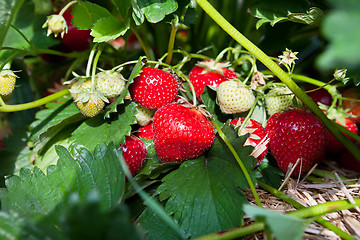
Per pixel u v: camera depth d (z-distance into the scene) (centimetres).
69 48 39
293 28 37
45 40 37
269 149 31
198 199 27
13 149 36
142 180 28
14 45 36
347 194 29
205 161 30
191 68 36
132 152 29
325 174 32
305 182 32
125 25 30
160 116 29
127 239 17
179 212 27
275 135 30
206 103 31
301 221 22
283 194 29
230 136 29
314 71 39
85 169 27
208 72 32
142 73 30
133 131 32
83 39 38
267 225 23
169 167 30
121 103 30
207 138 29
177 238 26
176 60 37
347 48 12
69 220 17
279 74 29
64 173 27
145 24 35
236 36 29
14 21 37
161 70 31
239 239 25
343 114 34
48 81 41
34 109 39
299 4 32
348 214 28
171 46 32
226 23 29
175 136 28
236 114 31
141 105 31
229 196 27
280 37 36
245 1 39
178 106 30
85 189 26
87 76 29
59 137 32
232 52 33
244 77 36
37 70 40
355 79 30
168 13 29
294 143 30
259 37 37
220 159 29
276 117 31
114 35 30
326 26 12
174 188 27
